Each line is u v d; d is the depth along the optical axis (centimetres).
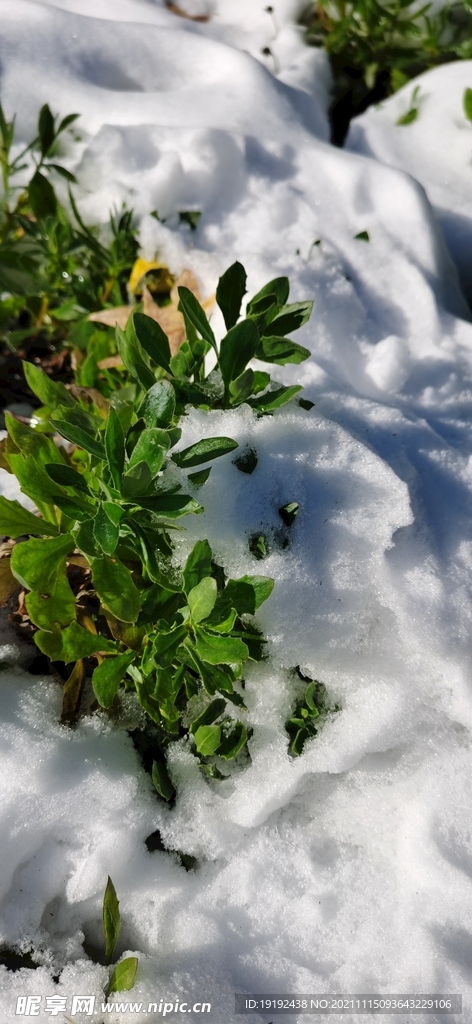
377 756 51
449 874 47
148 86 83
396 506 50
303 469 51
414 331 69
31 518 48
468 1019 44
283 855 50
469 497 55
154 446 43
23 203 75
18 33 80
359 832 50
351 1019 44
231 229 73
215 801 50
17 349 76
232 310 51
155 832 51
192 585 44
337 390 59
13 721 51
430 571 51
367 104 98
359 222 74
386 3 97
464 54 96
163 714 49
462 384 65
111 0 94
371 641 50
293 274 68
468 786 49
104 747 51
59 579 47
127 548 48
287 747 50
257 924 48
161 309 68
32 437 49
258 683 51
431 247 74
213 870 50
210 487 50
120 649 49
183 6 102
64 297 75
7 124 71
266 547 49
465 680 48
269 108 81
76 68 80
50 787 49
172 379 49
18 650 55
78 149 77
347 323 67
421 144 89
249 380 48
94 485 48
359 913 48
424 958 45
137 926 48
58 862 48
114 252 71
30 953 47
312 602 49
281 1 102
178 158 73
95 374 66
